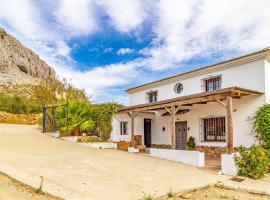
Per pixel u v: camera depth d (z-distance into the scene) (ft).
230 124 35.29
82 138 53.57
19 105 86.38
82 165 29.96
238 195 24.30
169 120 58.39
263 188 26.20
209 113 49.49
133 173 29.12
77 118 55.72
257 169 31.12
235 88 35.50
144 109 50.26
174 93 56.65
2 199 16.15
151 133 63.10
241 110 43.73
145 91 64.59
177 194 22.86
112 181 24.63
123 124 60.64
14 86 124.47
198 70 50.57
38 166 26.68
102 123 57.98
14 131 55.42
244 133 43.01
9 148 36.11
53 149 39.73
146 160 39.81
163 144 59.47
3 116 75.00
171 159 42.22
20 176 21.57
